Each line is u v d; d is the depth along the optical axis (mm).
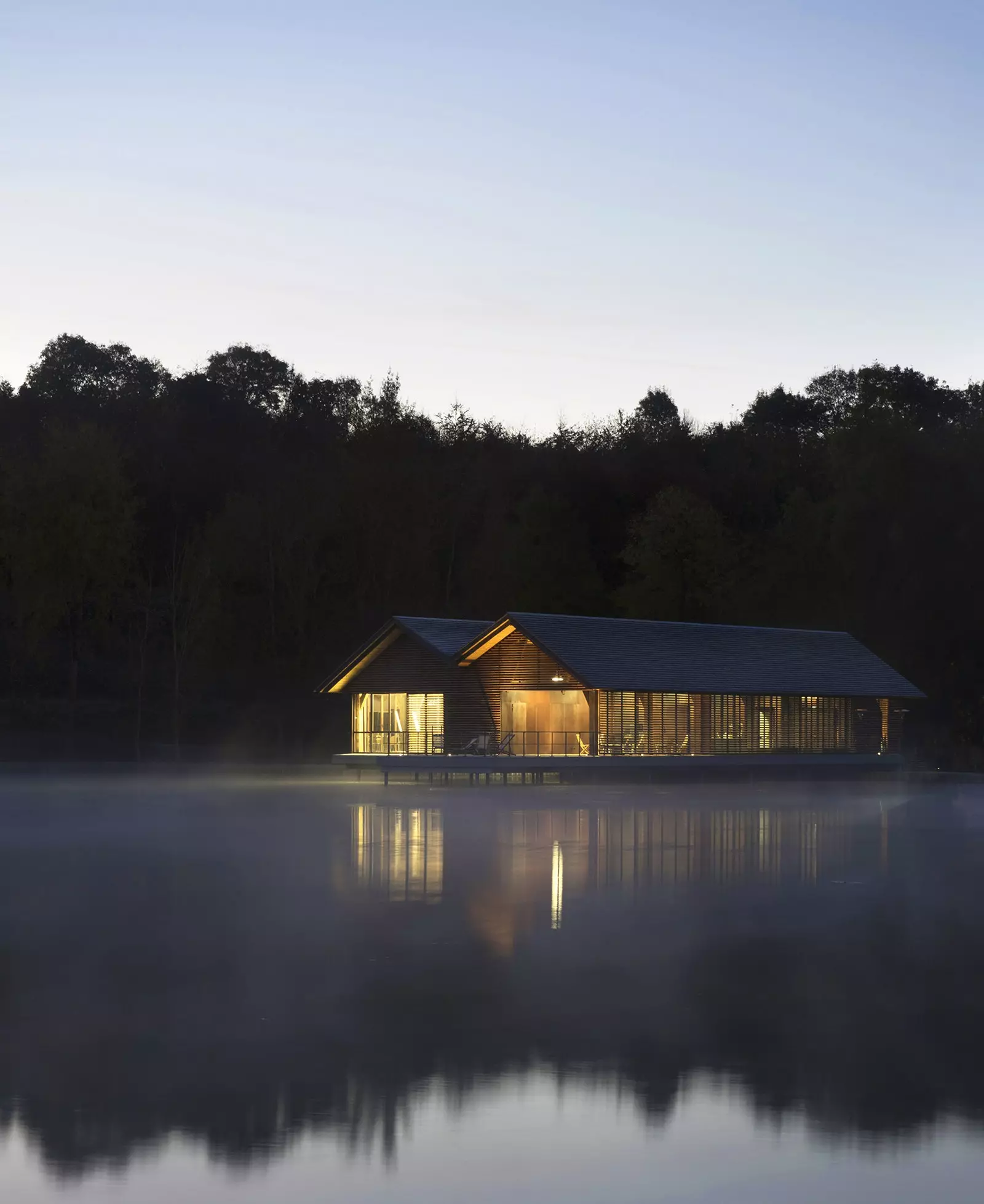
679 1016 15383
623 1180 10656
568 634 54156
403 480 77000
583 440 99688
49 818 38375
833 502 79875
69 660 80688
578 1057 13727
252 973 17453
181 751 71438
